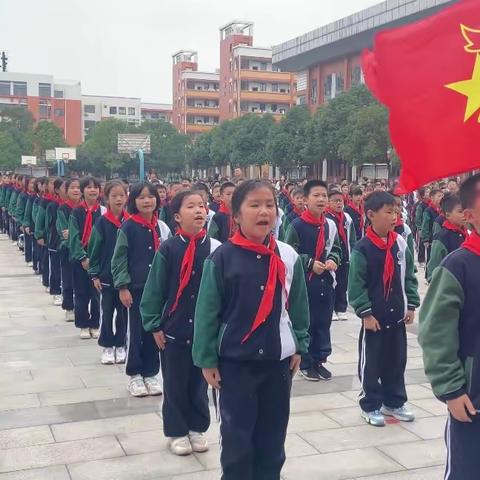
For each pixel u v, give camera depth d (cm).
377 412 434
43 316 778
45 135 4644
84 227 640
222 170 4588
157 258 386
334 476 357
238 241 295
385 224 429
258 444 303
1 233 1812
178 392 381
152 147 4534
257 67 5850
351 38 3431
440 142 250
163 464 371
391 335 436
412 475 358
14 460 376
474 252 242
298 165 3130
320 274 536
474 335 240
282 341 293
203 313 295
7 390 501
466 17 252
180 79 6806
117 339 573
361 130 2339
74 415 448
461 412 237
